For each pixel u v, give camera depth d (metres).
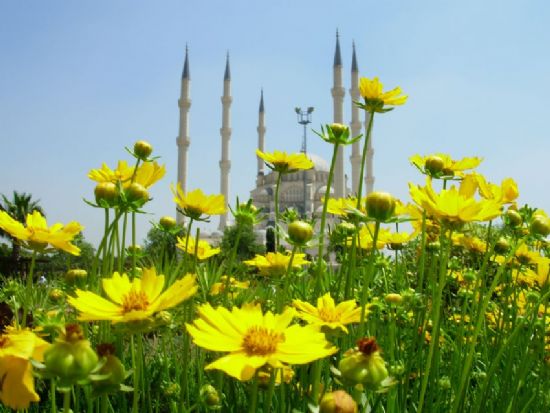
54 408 0.31
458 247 0.68
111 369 0.26
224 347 0.26
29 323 0.52
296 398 0.37
